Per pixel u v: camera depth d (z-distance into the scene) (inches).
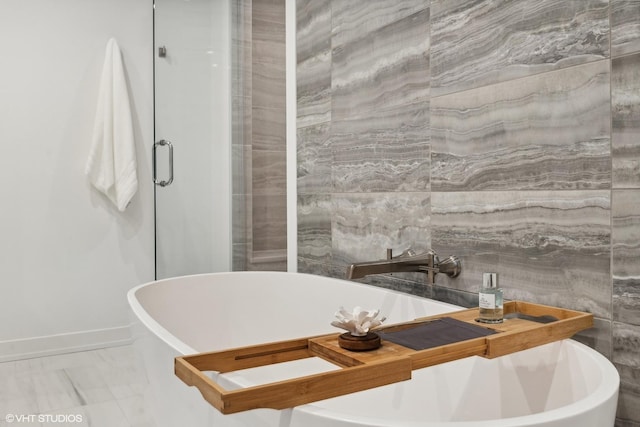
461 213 74.4
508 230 67.7
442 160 77.3
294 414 39.6
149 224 141.6
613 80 55.7
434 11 77.9
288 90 115.0
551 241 62.4
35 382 112.9
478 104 71.3
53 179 130.8
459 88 74.2
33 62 128.2
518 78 65.9
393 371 41.8
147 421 94.4
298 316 96.8
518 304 64.9
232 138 122.8
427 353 44.3
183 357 41.9
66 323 132.7
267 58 124.7
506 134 67.6
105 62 132.5
